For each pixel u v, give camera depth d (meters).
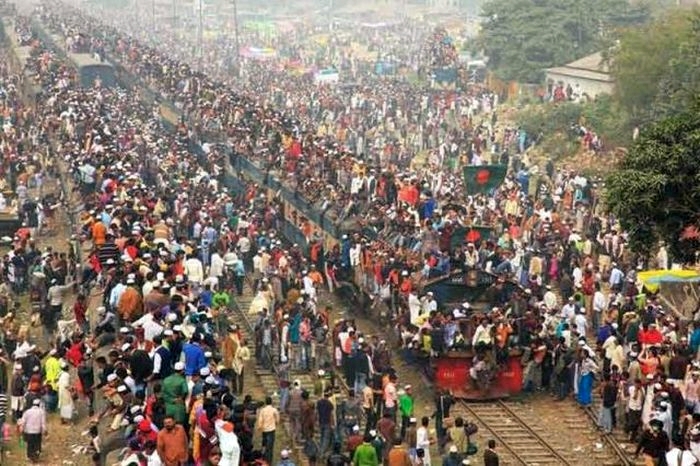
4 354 49.41
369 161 85.00
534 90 129.25
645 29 107.06
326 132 108.69
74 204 70.62
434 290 53.00
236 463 34.75
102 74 119.00
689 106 51.38
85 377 46.31
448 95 122.94
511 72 133.00
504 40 135.50
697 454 40.06
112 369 41.09
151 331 42.22
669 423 43.53
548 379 51.31
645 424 45.41
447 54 138.88
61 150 81.62
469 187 68.31
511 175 85.88
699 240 49.81
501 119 116.62
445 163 95.06
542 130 106.88
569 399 50.94
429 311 52.00
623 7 135.62
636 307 53.59
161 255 50.97
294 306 53.00
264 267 60.28
